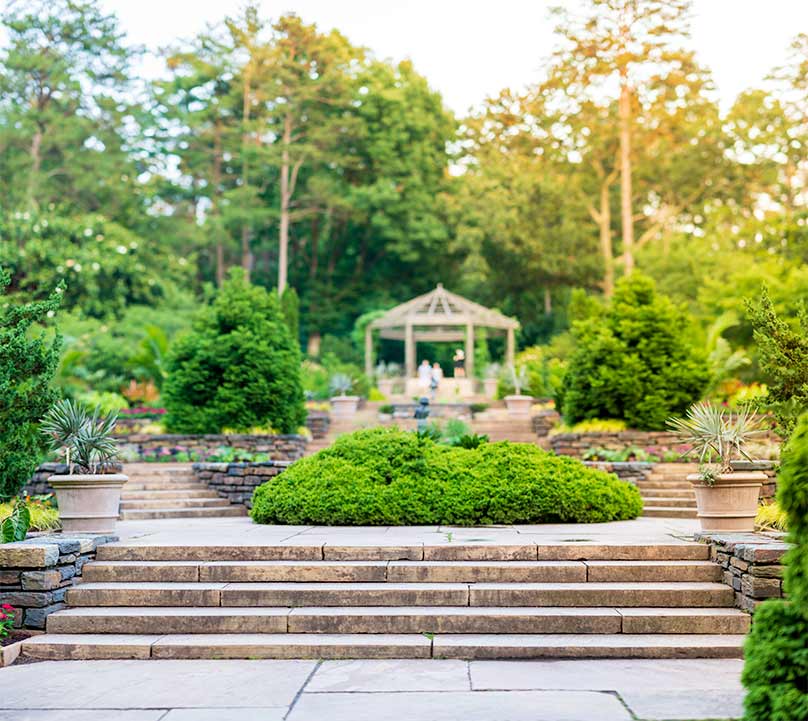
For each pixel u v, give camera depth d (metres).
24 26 44.84
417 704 5.96
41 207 41.69
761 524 10.41
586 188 51.84
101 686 6.55
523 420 25.47
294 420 21.59
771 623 5.27
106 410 23.11
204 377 20.84
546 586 8.16
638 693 6.15
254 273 55.94
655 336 19.97
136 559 8.87
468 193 47.78
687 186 49.00
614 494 12.35
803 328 10.98
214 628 7.79
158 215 50.06
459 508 11.42
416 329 37.31
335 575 8.46
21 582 7.91
